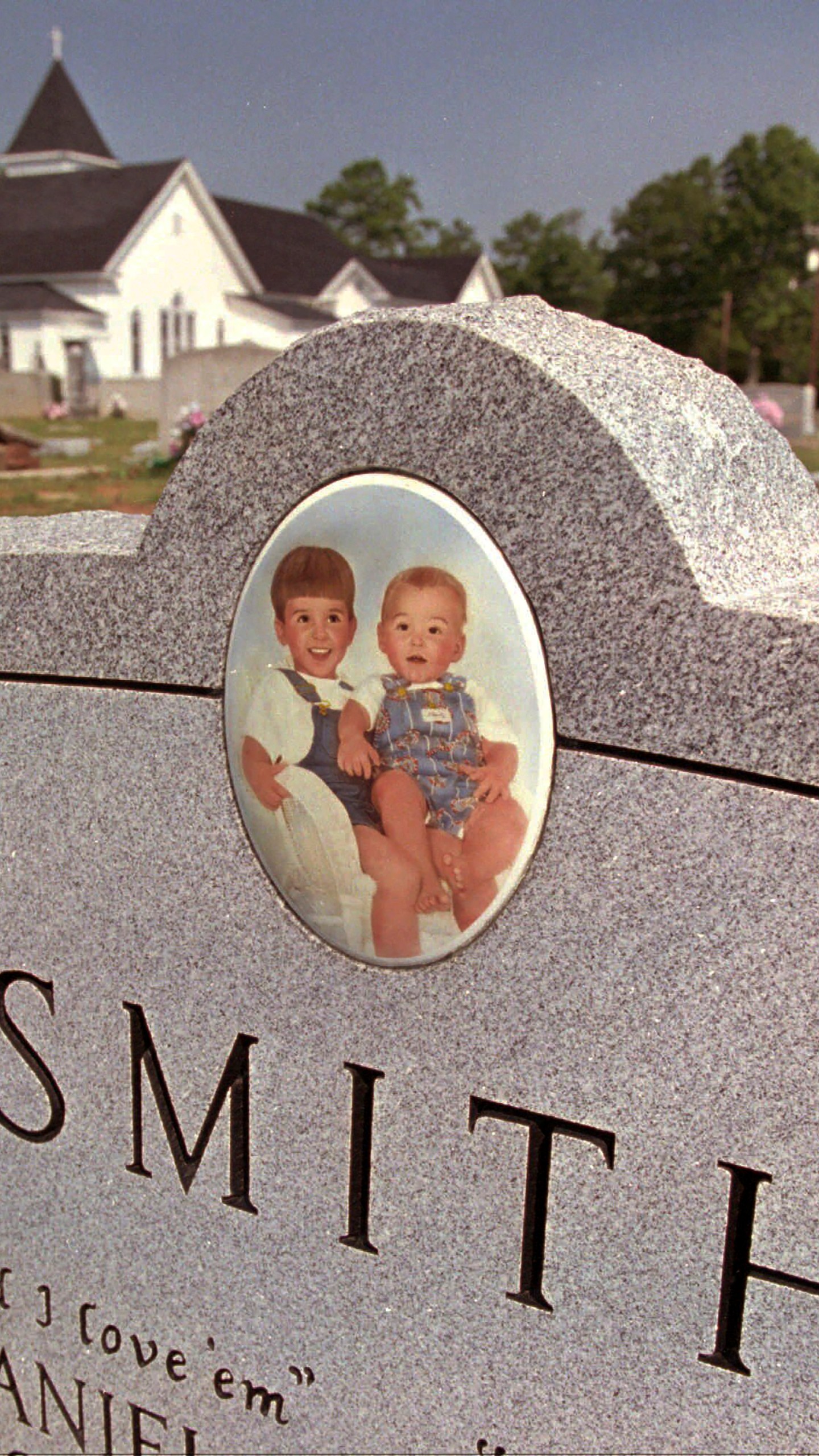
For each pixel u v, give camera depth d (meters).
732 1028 1.93
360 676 2.17
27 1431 3.00
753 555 2.01
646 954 1.98
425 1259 2.32
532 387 1.92
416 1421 2.39
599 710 1.94
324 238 52.59
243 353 21.59
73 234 43.31
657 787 1.92
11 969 2.79
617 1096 2.05
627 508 1.88
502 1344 2.25
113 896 2.60
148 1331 2.74
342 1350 2.46
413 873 2.19
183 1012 2.56
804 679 1.77
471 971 2.16
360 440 2.10
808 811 1.80
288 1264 2.51
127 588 2.44
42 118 58.97
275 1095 2.46
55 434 30.38
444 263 52.69
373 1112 2.33
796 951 1.85
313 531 2.17
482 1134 2.21
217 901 2.46
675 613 1.85
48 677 2.59
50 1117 2.79
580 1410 2.19
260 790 2.34
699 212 56.62
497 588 2.00
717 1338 2.02
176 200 43.97
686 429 1.99
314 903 2.32
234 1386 2.63
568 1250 2.15
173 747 2.46
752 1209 1.96
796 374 56.25
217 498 2.29
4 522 2.97
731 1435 2.04
